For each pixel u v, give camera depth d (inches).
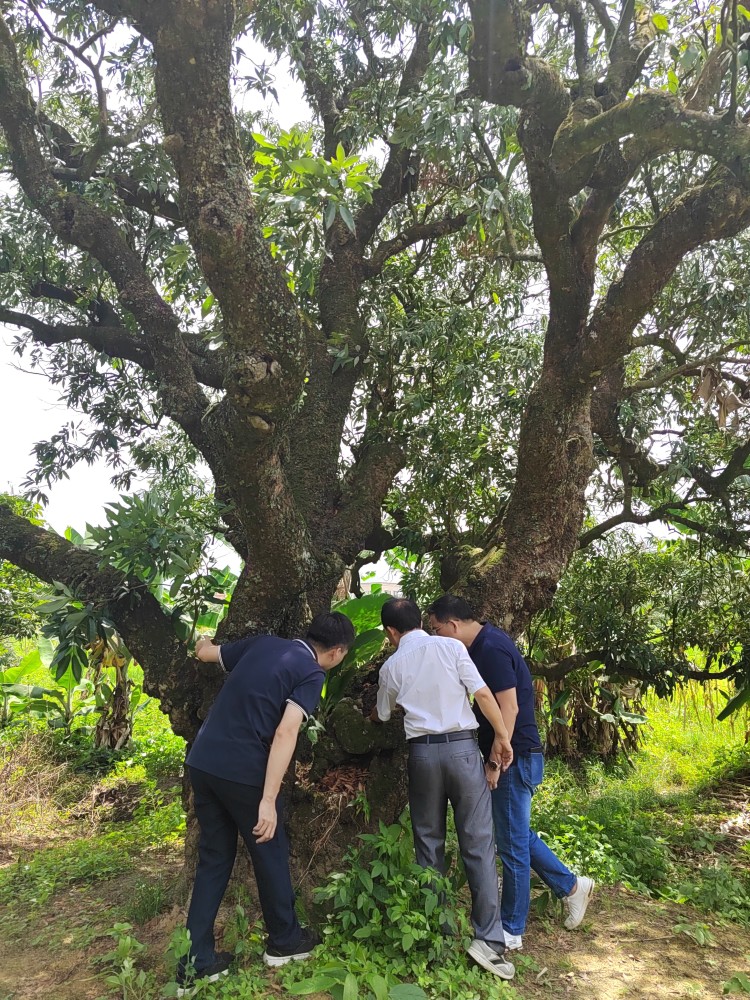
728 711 265.7
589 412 184.2
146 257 245.0
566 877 152.5
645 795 270.1
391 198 229.5
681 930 148.3
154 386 254.1
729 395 185.0
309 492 195.9
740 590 254.7
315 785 160.6
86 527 150.7
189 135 129.6
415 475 223.3
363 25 230.7
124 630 168.2
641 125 138.1
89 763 319.3
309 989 115.9
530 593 169.3
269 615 156.4
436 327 208.7
